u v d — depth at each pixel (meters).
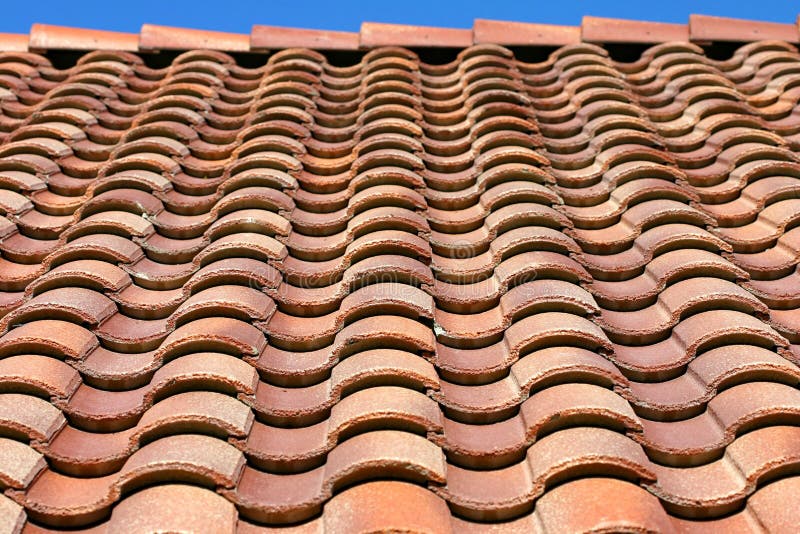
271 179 3.21
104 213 3.02
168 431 2.08
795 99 3.85
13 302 2.70
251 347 2.33
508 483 2.02
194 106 3.94
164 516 1.86
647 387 2.31
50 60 4.64
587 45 4.54
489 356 2.40
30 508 1.98
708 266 2.61
